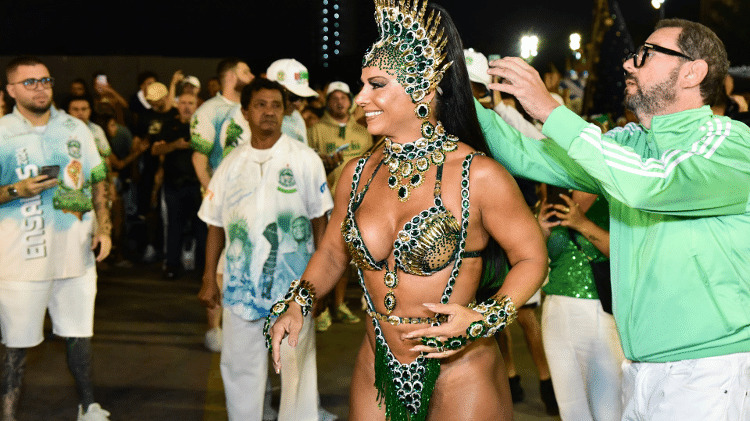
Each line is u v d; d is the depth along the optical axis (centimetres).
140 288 798
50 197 378
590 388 335
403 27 212
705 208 201
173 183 810
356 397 234
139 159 980
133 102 1027
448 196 214
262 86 369
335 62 1138
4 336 378
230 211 370
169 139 798
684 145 214
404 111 216
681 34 217
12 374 379
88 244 396
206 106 538
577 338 334
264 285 363
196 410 441
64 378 500
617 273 228
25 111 377
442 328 197
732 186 199
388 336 223
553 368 341
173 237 827
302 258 371
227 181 374
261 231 364
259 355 371
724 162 198
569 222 305
